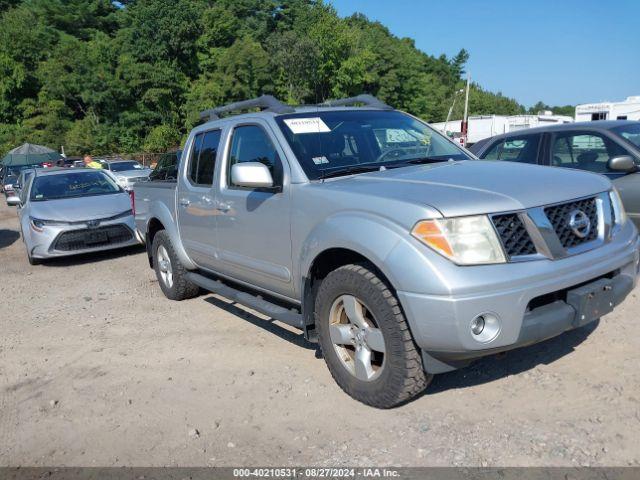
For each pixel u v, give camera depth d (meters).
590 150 6.46
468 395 3.65
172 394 4.05
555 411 3.37
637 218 5.88
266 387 4.04
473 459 2.98
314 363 4.39
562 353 4.12
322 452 3.17
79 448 3.43
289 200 4.00
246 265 4.61
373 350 3.48
